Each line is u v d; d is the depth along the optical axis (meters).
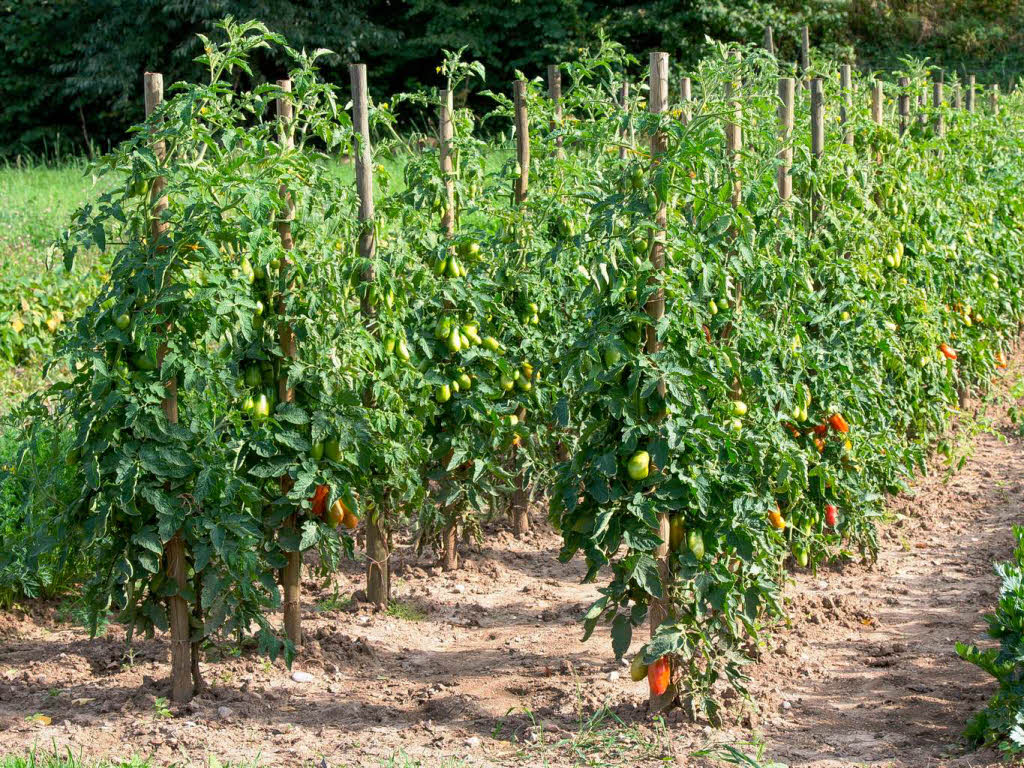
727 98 5.09
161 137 4.07
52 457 4.45
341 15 23.95
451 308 5.67
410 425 5.24
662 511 4.08
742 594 4.31
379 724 4.39
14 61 25.50
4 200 15.20
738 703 4.37
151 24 23.47
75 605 5.58
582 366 3.97
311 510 4.76
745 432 4.43
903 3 27.31
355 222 5.20
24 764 3.78
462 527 6.34
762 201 5.09
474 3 24.08
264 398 4.55
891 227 6.84
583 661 5.00
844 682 4.68
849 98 7.53
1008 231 10.04
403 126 24.97
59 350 4.16
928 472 7.76
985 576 5.91
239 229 4.17
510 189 6.60
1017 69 26.03
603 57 6.70
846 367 5.48
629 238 3.97
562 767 3.91
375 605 5.68
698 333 4.23
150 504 4.24
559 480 4.18
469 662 5.07
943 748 3.97
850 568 6.15
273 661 4.40
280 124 4.72
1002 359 9.86
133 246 4.12
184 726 4.29
